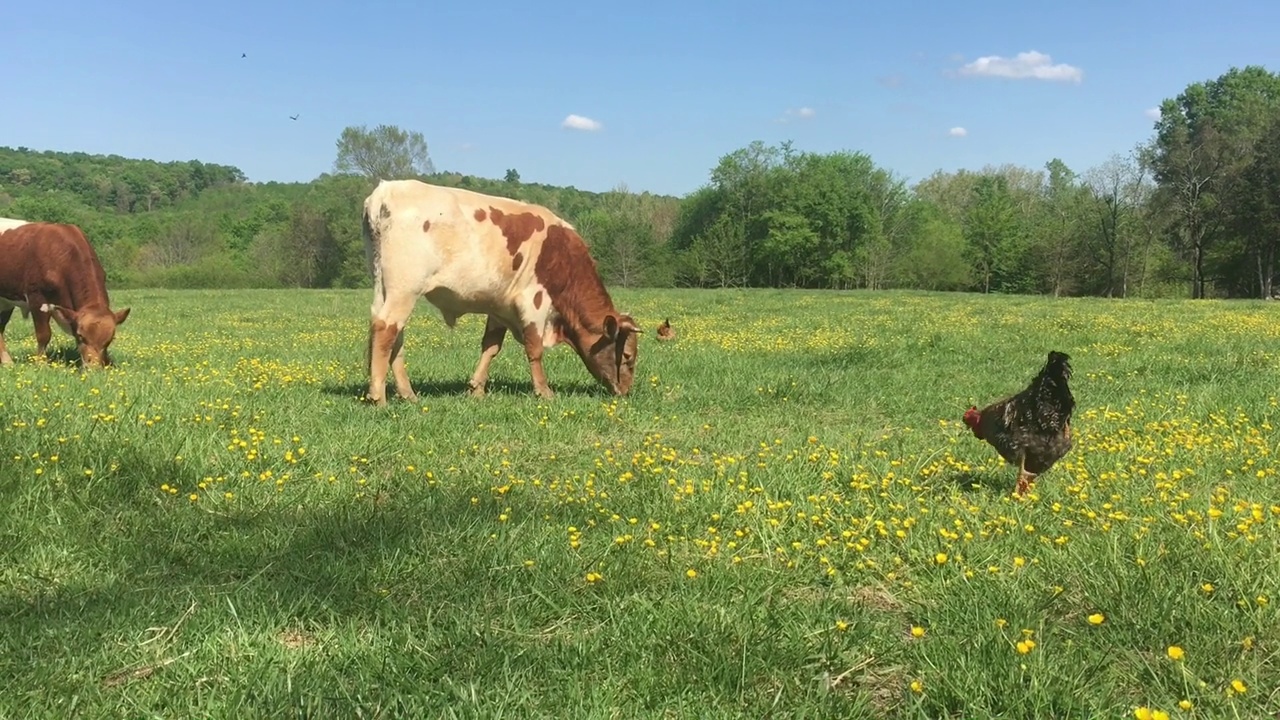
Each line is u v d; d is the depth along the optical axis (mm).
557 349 15586
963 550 5098
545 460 7605
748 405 10375
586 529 5574
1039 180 108312
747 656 3846
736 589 4629
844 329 21297
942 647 3895
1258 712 3406
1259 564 4531
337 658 3885
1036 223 83438
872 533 5371
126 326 22703
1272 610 4109
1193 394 10328
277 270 82500
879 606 4562
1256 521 5141
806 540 5316
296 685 3613
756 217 85250
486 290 10438
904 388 11484
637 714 3438
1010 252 80625
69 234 13125
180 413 8305
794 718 3459
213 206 141000
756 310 30234
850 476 6656
